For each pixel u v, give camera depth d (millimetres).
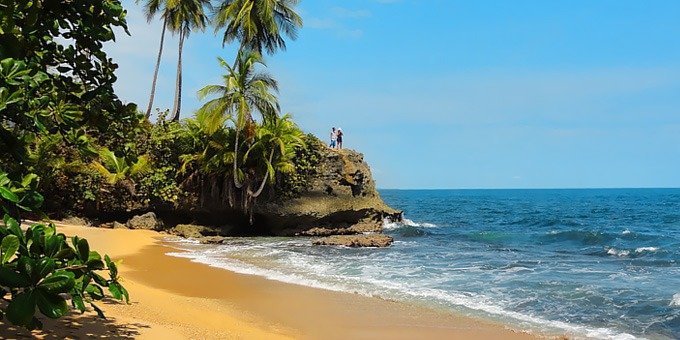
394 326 10281
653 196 168875
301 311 11328
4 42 4129
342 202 33344
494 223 47844
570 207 87375
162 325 8133
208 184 31016
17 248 3363
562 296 13234
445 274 16531
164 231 29422
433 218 56781
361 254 21828
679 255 22953
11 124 4566
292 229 32062
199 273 15844
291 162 32094
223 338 8219
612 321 10938
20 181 4020
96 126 5574
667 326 10562
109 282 4391
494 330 10133
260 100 29484
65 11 5059
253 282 14594
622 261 20625
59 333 6379
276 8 33906
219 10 35000
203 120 29719
